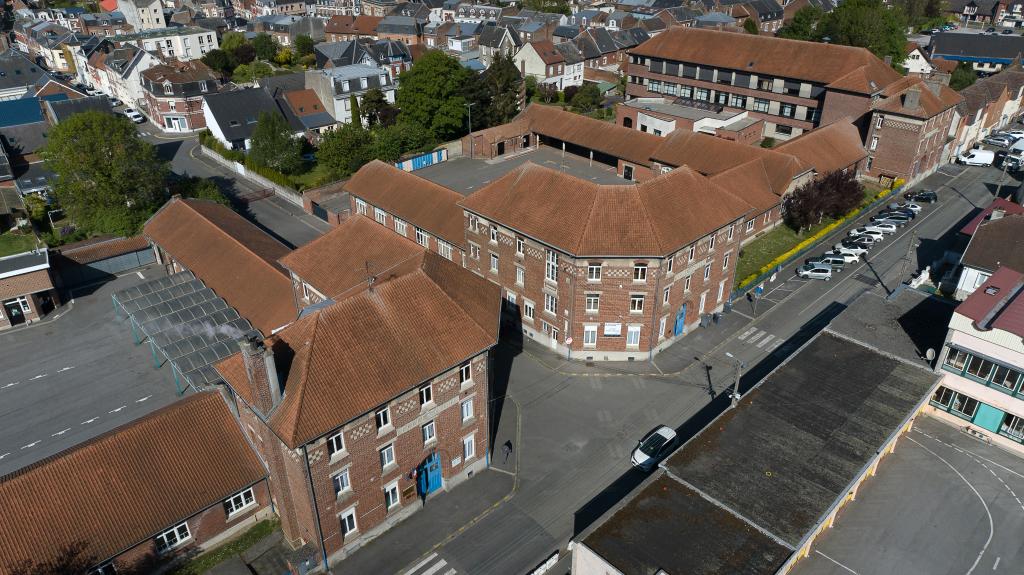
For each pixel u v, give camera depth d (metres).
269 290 60.81
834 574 40.44
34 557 35.34
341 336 39.78
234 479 41.41
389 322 41.62
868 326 57.88
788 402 48.66
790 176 82.00
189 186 89.62
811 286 72.56
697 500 40.75
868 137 97.50
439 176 103.69
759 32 166.38
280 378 38.16
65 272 73.94
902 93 95.00
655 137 99.81
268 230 88.25
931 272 73.88
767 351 61.94
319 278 55.06
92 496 37.81
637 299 57.97
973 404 50.91
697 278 61.97
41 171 96.62
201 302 62.12
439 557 42.62
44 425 54.06
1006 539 42.75
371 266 53.16
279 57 176.00
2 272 64.88
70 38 182.25
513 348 63.50
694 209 59.84
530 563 42.25
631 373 59.62
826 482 41.75
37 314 68.25
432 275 46.19
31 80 140.75
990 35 151.38
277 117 101.75
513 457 50.59
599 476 48.78
